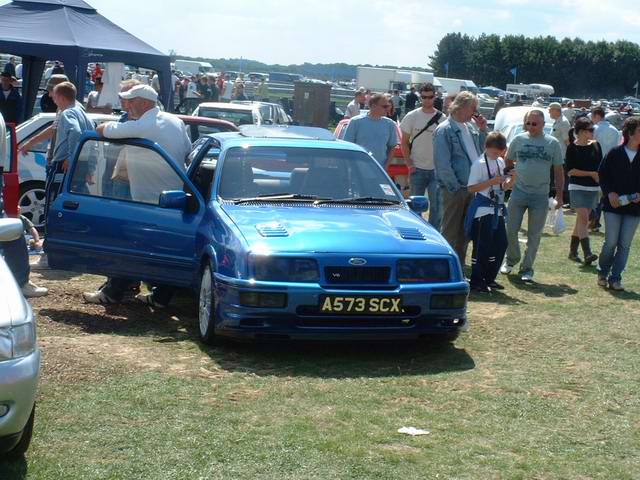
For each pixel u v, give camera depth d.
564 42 147.88
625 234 10.09
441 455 4.83
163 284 7.93
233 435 5.00
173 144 8.30
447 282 6.84
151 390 5.73
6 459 4.59
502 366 6.72
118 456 4.68
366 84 62.69
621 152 10.02
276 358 6.73
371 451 4.85
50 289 9.07
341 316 6.55
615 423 5.49
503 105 29.59
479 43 148.75
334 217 7.29
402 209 7.84
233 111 18.03
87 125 9.45
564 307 9.09
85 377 5.93
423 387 6.09
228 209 7.37
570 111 26.73
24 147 11.46
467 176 9.81
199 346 6.98
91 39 16.67
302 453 4.78
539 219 10.37
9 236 5.41
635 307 9.23
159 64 17.48
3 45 15.70
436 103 33.69
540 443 5.10
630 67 144.50
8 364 4.36
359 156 8.21
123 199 8.03
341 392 5.89
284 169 7.90
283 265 6.53
